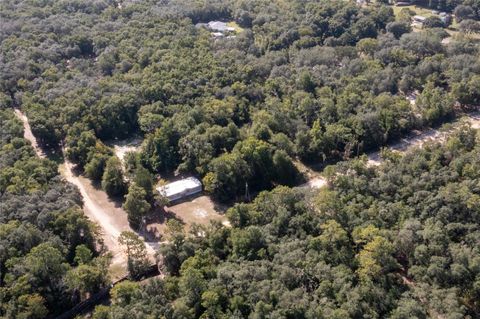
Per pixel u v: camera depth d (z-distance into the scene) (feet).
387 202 468.34
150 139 593.83
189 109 642.63
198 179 571.69
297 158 607.37
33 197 481.05
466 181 463.01
